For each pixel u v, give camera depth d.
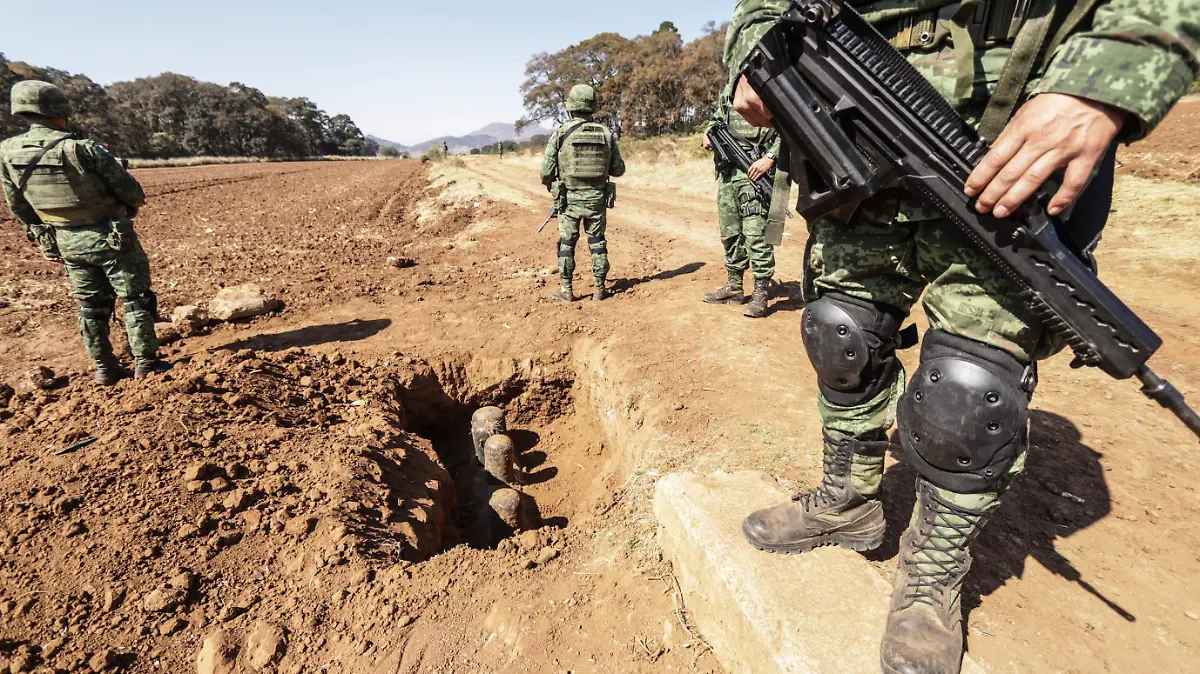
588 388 5.20
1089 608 2.04
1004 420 1.40
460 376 5.35
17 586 2.50
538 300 6.40
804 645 1.72
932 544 1.61
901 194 1.44
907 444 1.58
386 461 3.77
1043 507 2.54
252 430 3.73
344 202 17.66
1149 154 8.91
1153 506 2.51
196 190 20.91
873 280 1.62
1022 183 1.11
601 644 2.23
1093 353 1.24
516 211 12.85
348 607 2.51
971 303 1.41
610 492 3.73
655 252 8.40
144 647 2.31
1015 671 1.79
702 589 2.17
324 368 4.94
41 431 3.59
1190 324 4.43
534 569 2.71
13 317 6.04
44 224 3.98
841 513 1.94
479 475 4.80
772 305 5.60
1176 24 0.96
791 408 3.61
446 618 2.44
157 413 3.72
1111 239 6.88
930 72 1.39
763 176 4.61
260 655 2.28
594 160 5.64
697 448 3.31
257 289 6.46
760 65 1.52
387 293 7.05
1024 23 1.21
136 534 2.78
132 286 4.26
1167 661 1.85
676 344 4.82
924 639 1.60
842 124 1.43
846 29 1.40
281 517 2.98
